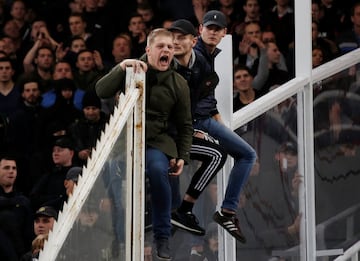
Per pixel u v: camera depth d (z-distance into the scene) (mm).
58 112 25203
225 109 16594
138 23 27672
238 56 26359
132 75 14148
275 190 18141
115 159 13812
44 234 18750
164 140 15016
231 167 16812
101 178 13477
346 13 27438
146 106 14969
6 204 20359
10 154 23297
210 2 27891
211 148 15836
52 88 25500
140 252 14203
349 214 20531
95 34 27766
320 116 19641
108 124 13742
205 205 16516
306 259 19156
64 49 26938
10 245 19906
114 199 13797
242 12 27562
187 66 15703
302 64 18984
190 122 15227
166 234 14953
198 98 15961
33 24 28078
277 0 27188
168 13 28297
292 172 18688
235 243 16969
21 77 25750
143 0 28109
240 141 16188
